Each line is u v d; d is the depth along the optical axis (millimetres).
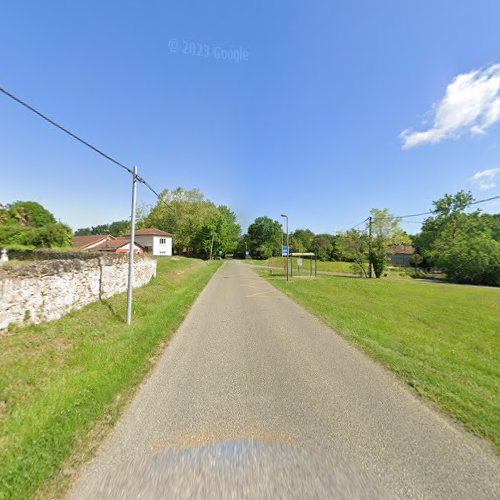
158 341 6160
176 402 3631
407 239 32062
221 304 11031
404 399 3787
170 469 2455
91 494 2182
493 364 5742
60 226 23188
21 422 3012
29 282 5902
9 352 4629
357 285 21469
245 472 2432
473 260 32844
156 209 61812
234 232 76938
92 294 8484
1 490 2191
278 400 3727
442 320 10477
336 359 5297
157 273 18016
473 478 2389
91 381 3998
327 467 2504
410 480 2357
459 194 43531
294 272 33375
